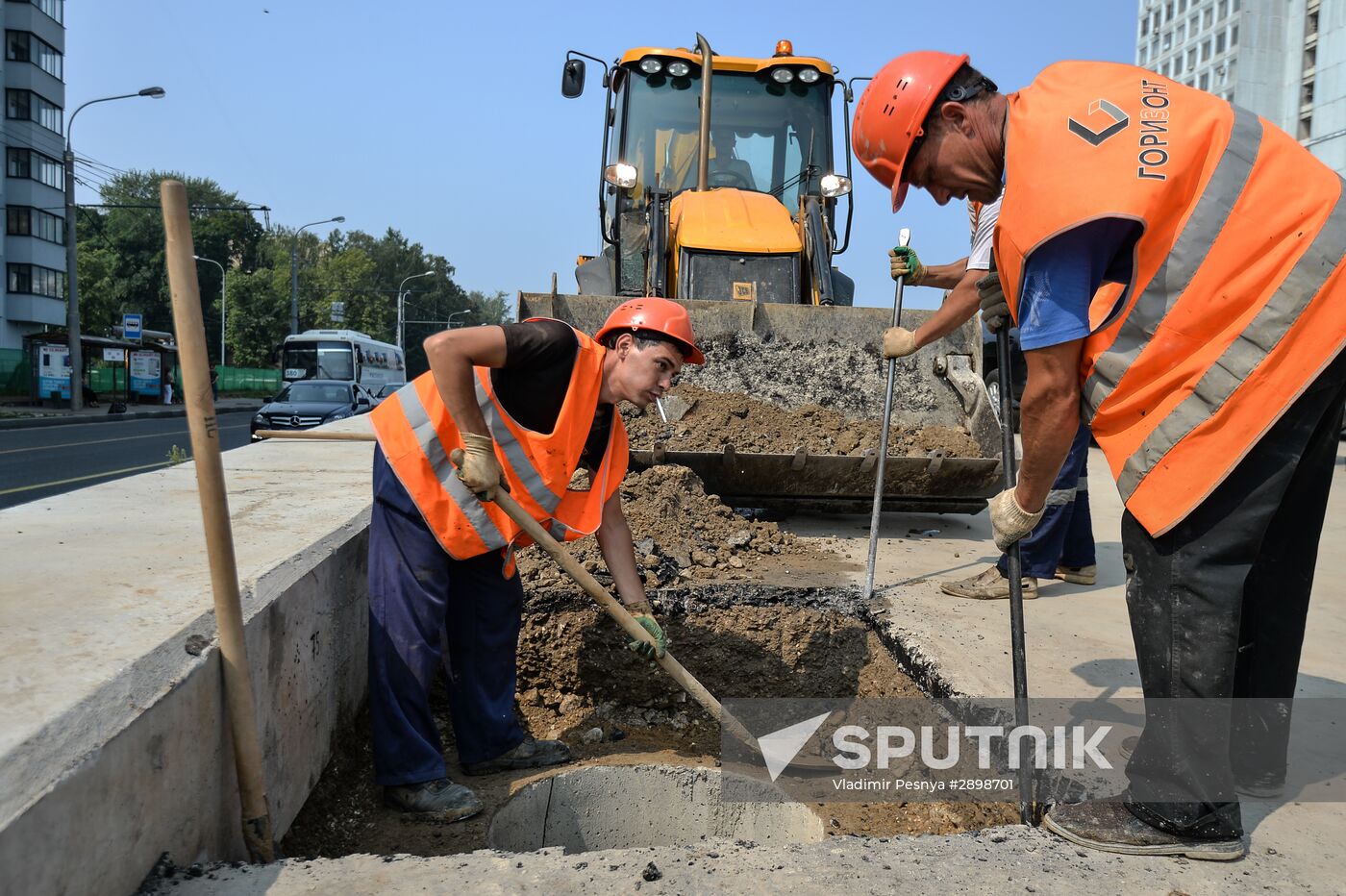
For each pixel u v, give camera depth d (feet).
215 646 6.15
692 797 9.98
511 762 9.73
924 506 16.57
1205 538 5.95
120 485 11.69
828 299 19.13
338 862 5.78
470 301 358.84
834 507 16.58
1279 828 6.50
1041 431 6.31
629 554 9.14
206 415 5.90
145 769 5.18
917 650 10.05
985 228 10.73
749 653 11.67
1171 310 5.79
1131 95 5.85
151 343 105.29
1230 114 5.85
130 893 5.07
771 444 15.85
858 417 16.92
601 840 9.93
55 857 4.34
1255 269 5.64
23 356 94.07
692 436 16.02
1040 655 9.91
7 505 28.04
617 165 20.83
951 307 11.18
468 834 8.23
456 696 9.53
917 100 6.47
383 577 8.40
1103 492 22.54
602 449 8.86
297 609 7.77
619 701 11.71
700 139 20.92
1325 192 5.70
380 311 274.57
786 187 22.33
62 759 4.50
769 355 17.51
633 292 20.44
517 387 8.05
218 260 247.09
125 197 236.84
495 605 9.32
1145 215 5.57
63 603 6.42
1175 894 5.63
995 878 5.76
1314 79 160.25
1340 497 22.39
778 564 13.50
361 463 15.01
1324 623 11.61
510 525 8.39
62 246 130.62
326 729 8.62
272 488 12.05
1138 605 6.31
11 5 117.60
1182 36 198.49
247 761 6.34
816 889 5.58
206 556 7.88
